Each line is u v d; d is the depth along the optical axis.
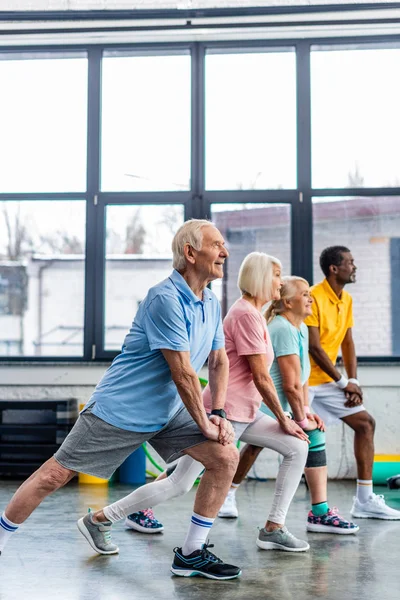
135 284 6.46
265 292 3.27
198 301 2.74
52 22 5.77
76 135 6.54
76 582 2.73
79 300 6.47
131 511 3.17
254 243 6.40
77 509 4.45
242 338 3.18
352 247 6.34
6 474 5.98
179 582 2.74
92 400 2.72
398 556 3.19
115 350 6.41
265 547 3.32
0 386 6.31
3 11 5.55
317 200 6.37
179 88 6.52
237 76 6.49
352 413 4.18
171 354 2.63
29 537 3.58
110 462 2.72
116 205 6.49
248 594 2.58
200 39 6.41
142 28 5.97
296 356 3.51
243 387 3.22
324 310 4.18
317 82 6.45
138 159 6.50
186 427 2.79
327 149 6.41
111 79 6.56
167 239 6.47
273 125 6.45
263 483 5.80
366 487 4.18
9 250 6.52
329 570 2.94
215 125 6.48
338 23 5.94
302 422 3.53
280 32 6.25
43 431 5.97
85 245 6.47
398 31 6.23
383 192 6.33
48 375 6.29
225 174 6.46
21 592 2.59
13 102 6.58
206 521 2.81
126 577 2.81
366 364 6.11
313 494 3.73
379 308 6.29
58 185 6.53
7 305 6.50
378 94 6.41
